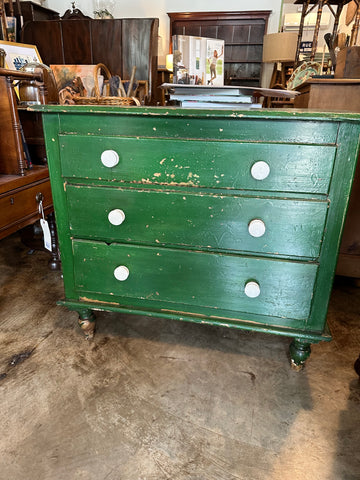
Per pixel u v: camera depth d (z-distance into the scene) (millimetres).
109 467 843
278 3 5422
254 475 829
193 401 1044
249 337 1365
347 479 822
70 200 1074
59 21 3217
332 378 1147
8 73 1227
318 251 964
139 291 1143
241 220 974
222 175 936
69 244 1144
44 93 1592
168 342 1322
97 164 1007
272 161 894
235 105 1163
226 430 949
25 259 2047
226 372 1168
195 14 5590
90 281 1174
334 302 1621
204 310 1115
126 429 946
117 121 952
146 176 986
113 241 1104
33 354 1243
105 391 1076
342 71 1568
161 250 1069
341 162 870
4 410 1002
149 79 3115
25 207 1305
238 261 1022
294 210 932
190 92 1179
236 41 5758
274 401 1050
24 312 1512
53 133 1008
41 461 856
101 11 4941
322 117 813
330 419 989
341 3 2201
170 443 908
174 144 932
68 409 1009
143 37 3061
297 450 894
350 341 1342
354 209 1621
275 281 1021
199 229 1012
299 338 1084
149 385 1104
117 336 1354
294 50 4230
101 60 3234
